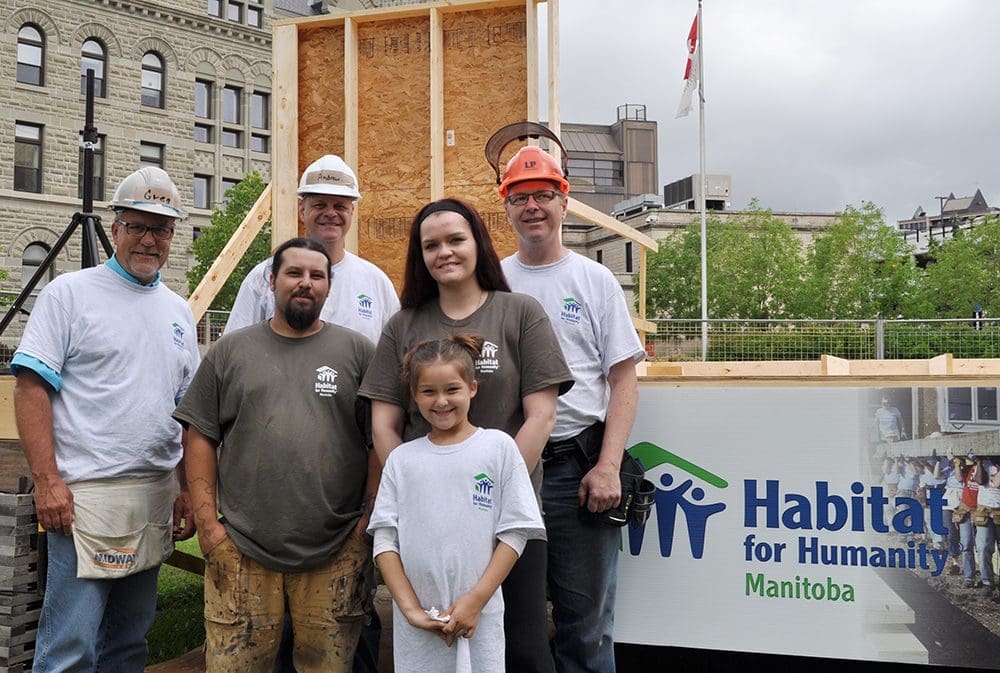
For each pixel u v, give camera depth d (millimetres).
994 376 3035
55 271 26078
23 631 3197
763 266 34719
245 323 3426
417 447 2602
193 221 29594
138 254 3061
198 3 29750
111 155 27641
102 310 3008
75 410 2963
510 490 2506
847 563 3117
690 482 3270
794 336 13750
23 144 26062
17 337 23109
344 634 2857
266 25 31859
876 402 3104
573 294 2990
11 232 25422
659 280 36250
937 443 3049
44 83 26422
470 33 5867
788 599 3170
